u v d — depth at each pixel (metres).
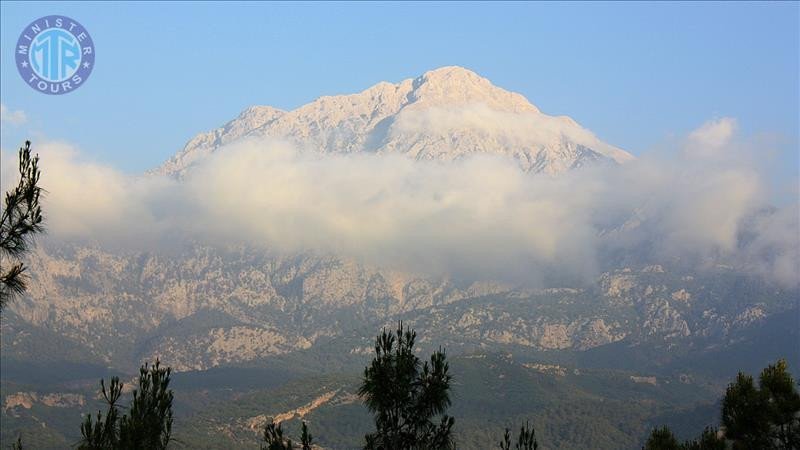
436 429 48.94
